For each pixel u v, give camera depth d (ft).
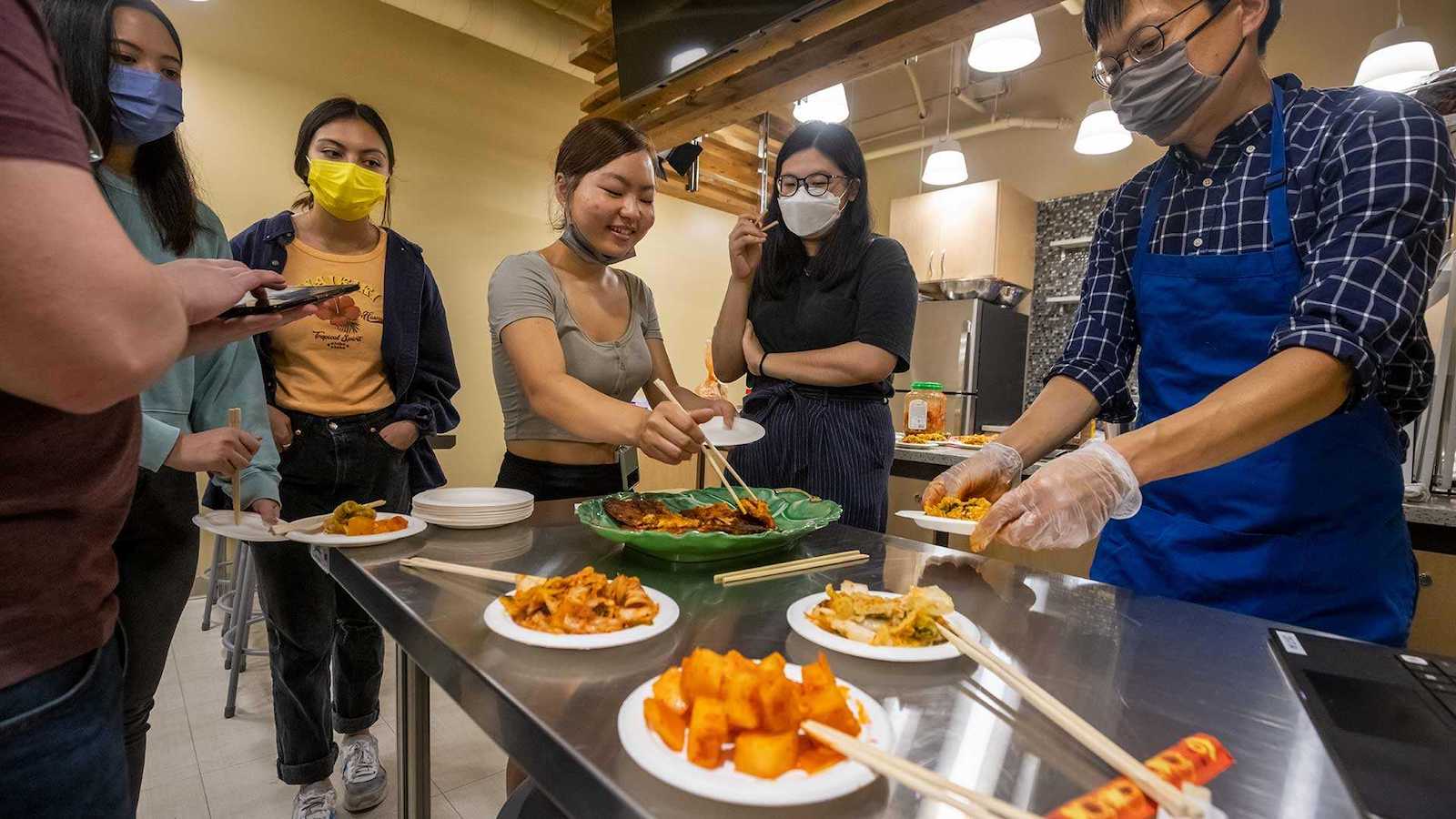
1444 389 6.19
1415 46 9.66
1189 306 3.84
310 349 6.04
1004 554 8.50
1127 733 1.94
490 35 12.21
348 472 6.06
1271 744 1.89
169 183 4.31
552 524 4.25
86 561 2.14
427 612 2.75
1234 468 3.63
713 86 10.52
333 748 5.78
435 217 13.26
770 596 3.07
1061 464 3.09
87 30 3.69
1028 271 17.90
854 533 4.23
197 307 2.23
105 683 2.29
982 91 17.53
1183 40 3.35
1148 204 4.15
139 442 2.39
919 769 1.60
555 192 5.47
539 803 3.26
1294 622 3.47
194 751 6.67
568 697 2.09
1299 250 3.46
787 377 5.87
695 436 3.93
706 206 18.08
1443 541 5.82
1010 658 2.43
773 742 1.64
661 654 2.42
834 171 5.78
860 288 5.91
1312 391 2.85
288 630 5.42
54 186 1.55
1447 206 3.09
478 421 13.98
